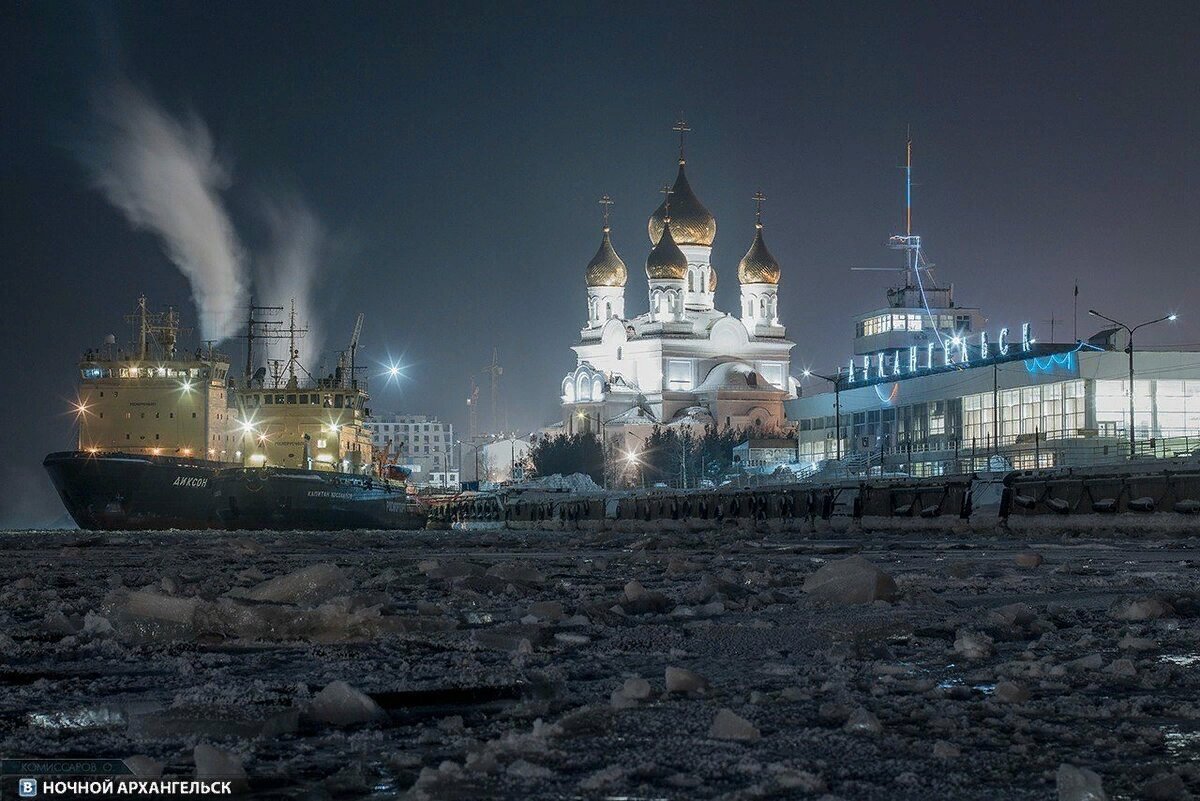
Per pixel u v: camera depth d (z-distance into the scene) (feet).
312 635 43.88
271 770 24.77
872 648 39.86
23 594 63.52
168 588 59.77
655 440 588.09
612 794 22.62
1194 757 25.53
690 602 57.36
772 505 225.56
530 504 344.90
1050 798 22.47
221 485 286.05
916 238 477.36
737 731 27.09
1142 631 44.83
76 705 31.17
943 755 25.36
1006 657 39.14
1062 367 304.09
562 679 34.88
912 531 185.37
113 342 316.81
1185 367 301.43
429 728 28.71
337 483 303.89
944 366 362.94
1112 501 155.84
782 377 652.48
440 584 69.10
